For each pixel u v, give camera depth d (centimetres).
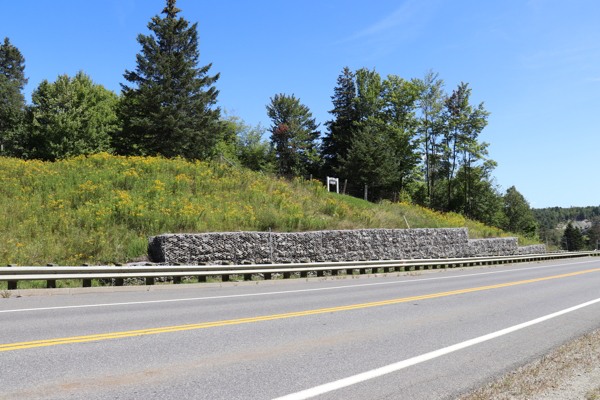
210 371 477
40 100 4650
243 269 1438
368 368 503
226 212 1906
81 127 4619
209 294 1129
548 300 1095
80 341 591
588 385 457
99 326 691
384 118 5641
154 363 500
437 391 436
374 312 877
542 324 790
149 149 4062
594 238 14225
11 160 2191
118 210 1698
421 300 1060
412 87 5294
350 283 1484
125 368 480
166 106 3878
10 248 1336
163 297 1054
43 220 1555
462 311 910
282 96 6662
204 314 820
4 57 7788
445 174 5834
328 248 1927
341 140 5525
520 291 1277
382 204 3306
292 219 2000
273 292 1195
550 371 506
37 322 714
